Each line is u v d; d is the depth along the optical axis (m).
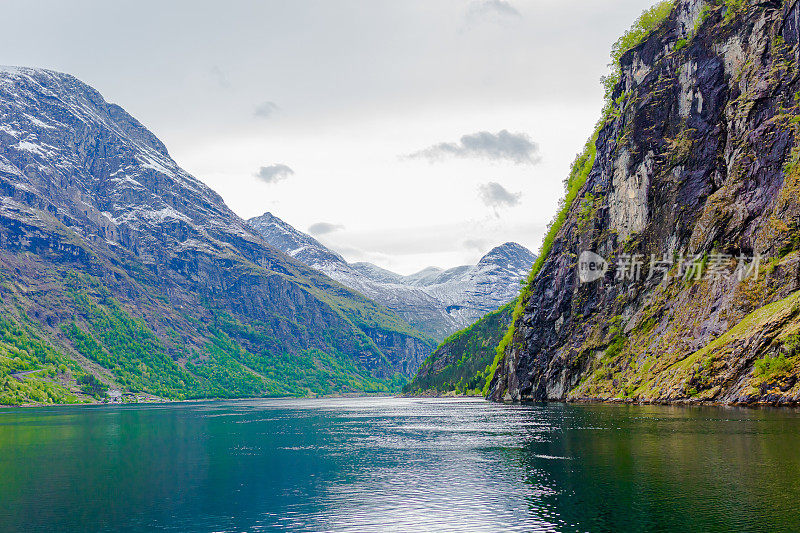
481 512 47.03
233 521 46.91
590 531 41.31
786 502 45.78
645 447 70.81
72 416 189.38
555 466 63.69
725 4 169.50
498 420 124.31
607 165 191.12
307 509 49.84
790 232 130.50
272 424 138.50
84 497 55.62
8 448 92.12
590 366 171.12
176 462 75.25
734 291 134.50
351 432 112.19
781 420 86.44
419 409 198.25
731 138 154.62
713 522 41.94
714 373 122.44
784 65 149.12
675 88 173.62
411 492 54.91
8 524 47.06
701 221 150.38
